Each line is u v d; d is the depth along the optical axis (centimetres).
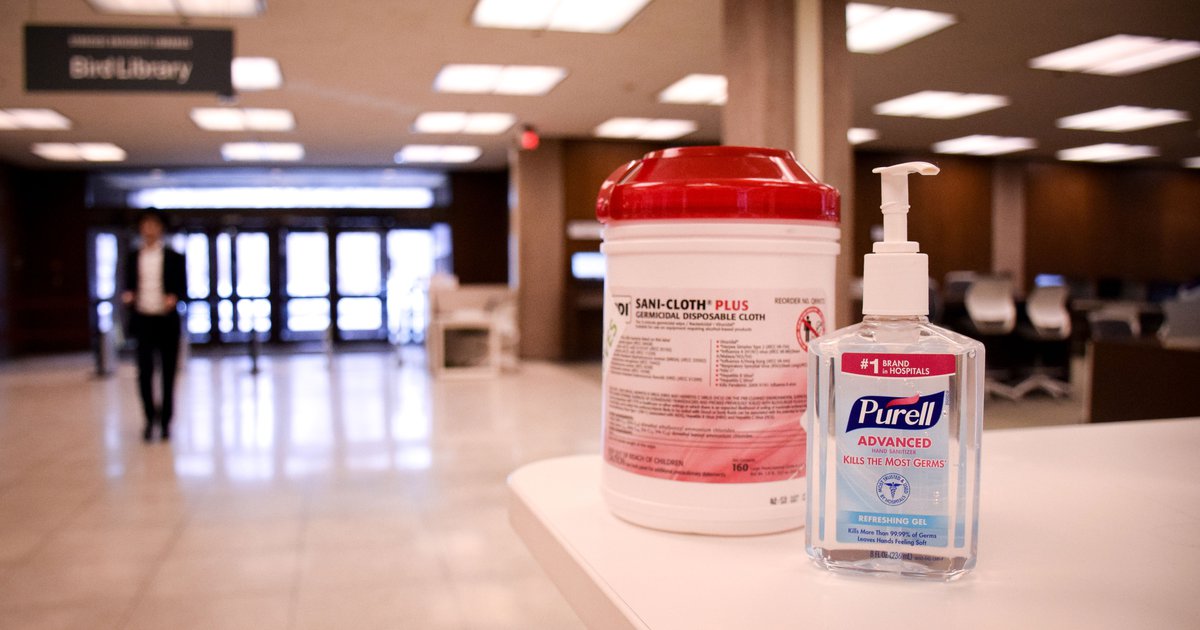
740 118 509
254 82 889
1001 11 683
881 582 50
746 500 59
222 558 352
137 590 316
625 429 63
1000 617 44
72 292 1506
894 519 52
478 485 474
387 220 1620
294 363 1280
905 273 53
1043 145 1348
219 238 1564
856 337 53
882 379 52
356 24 696
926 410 51
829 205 60
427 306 1204
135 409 784
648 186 59
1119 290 1509
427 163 1524
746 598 48
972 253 1478
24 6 627
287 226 1590
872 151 1416
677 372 60
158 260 616
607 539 60
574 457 90
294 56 789
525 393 892
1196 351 357
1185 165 1558
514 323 1186
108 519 409
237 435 637
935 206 1458
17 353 1430
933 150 1409
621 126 1197
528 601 305
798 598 48
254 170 1552
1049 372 917
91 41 505
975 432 51
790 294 59
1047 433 102
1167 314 496
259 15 668
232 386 973
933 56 819
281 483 481
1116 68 870
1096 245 1541
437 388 943
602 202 64
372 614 294
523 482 77
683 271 59
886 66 856
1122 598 47
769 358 59
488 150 1383
